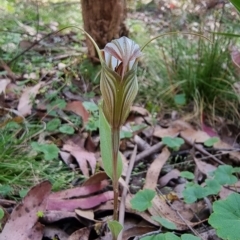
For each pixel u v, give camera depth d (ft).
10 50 1.06
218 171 0.64
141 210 0.56
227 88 0.92
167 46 1.06
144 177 0.70
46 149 0.68
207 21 1.05
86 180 0.62
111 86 0.40
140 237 0.54
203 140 0.80
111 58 0.38
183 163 0.74
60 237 0.55
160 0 1.33
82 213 0.58
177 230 0.57
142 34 1.16
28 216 0.54
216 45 0.92
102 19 0.95
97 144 0.76
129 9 1.39
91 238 0.56
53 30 1.23
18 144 0.71
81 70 0.99
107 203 0.61
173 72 0.98
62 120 0.82
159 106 0.92
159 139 0.81
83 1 0.94
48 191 0.56
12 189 0.62
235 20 1.03
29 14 1.31
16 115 0.81
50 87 0.92
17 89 0.90
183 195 0.59
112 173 0.47
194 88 0.93
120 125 0.43
